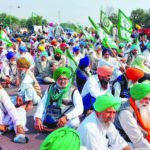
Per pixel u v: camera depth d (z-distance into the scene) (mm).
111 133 3795
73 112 5320
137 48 10938
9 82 9867
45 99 5617
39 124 5559
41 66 11164
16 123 5492
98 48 10836
